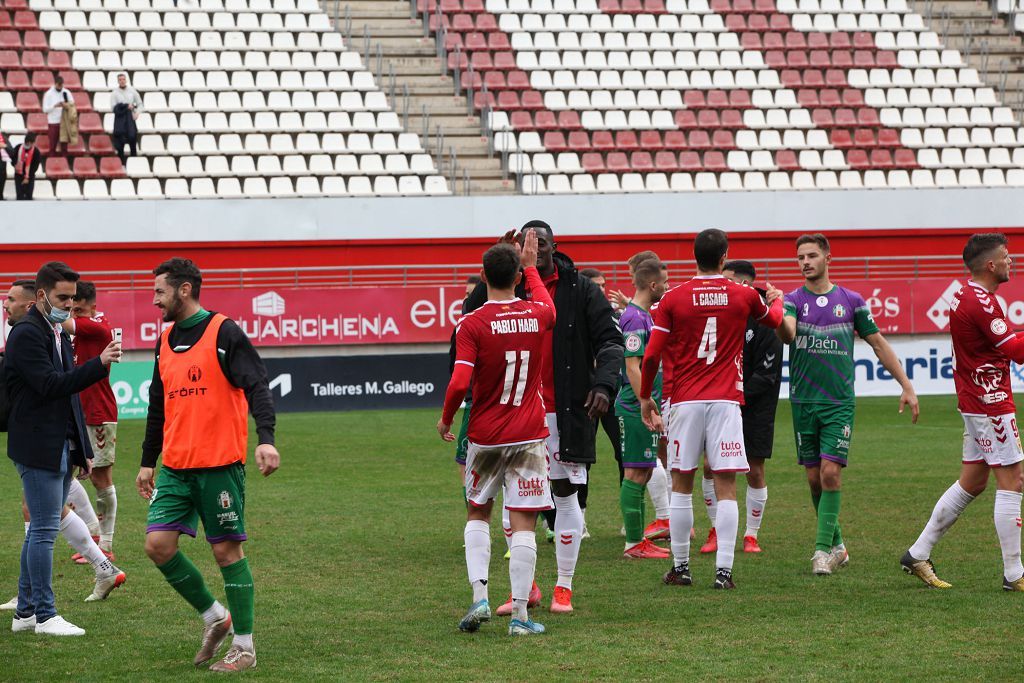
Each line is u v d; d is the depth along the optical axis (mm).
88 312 29984
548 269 23328
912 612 21953
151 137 82062
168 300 18859
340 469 44219
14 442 21188
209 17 93938
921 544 24281
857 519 32844
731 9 100875
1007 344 23203
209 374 18797
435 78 93625
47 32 89562
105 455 28844
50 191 76875
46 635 21125
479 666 18625
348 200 75625
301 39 93688
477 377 20906
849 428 26031
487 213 76938
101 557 23828
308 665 18875
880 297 70188
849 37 101562
